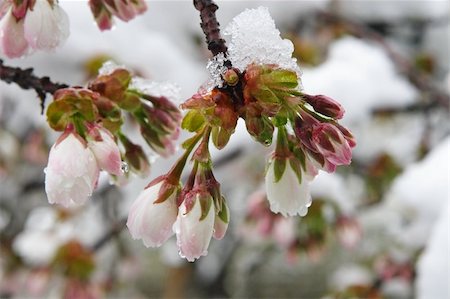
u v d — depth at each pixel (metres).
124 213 0.67
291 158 0.26
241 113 0.25
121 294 1.27
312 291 1.51
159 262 1.42
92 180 0.25
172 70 0.50
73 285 0.63
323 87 0.55
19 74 0.29
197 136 0.26
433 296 0.40
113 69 0.29
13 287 0.80
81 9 0.48
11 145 0.80
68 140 0.25
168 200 0.25
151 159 0.30
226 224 0.25
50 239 0.70
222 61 0.26
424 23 0.70
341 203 0.57
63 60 0.47
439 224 0.42
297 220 0.56
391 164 0.72
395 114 0.68
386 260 0.66
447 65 0.73
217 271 1.15
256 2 0.56
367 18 0.70
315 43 0.66
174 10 0.55
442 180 0.51
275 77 0.25
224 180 0.82
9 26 0.27
